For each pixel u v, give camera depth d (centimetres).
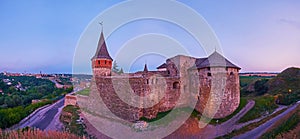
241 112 2644
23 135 1755
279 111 2711
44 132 1833
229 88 2642
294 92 3819
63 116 2642
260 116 2550
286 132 1631
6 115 2972
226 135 2025
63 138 1697
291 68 4972
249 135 1952
